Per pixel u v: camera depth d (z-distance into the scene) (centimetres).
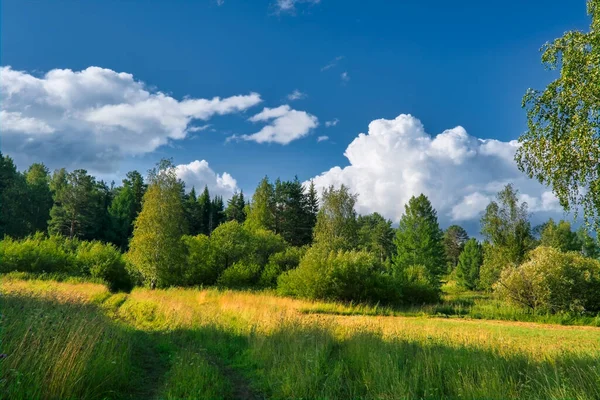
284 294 3064
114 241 7394
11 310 885
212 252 4281
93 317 1029
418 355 852
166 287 3562
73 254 4134
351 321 1853
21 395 496
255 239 4834
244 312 1608
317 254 3048
